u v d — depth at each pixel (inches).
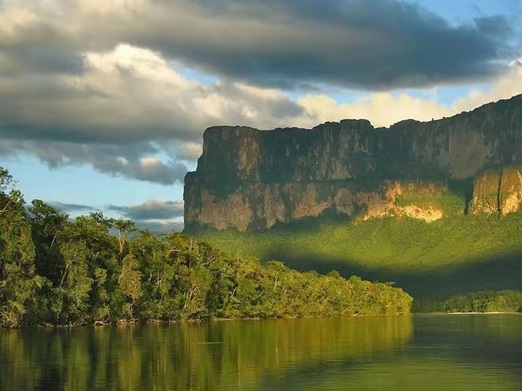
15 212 4805.6
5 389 2112.5
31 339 3946.9
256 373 2578.7
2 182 4815.5
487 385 2335.1
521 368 2778.1
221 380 2380.7
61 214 5467.5
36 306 4874.5
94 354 3105.3
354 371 2667.3
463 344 4013.3
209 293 7347.4
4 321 4825.3
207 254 7632.9
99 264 5871.1
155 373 2507.4
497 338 4554.6
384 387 2274.9
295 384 2317.9
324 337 4574.3
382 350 3565.5
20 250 4751.5
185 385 2245.3
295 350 3518.7
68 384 2217.0
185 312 6875.0
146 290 6343.5
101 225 6008.9
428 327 6171.3
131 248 6245.1
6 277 4736.7
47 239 5393.7
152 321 6579.7
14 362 2768.2
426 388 2263.8
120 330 5078.7
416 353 3405.5
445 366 2849.4
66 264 5305.1
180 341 4003.4
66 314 5260.8
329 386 2283.5
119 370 2566.4
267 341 4141.2
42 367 2618.1
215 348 3560.5
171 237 7052.2
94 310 5585.6
